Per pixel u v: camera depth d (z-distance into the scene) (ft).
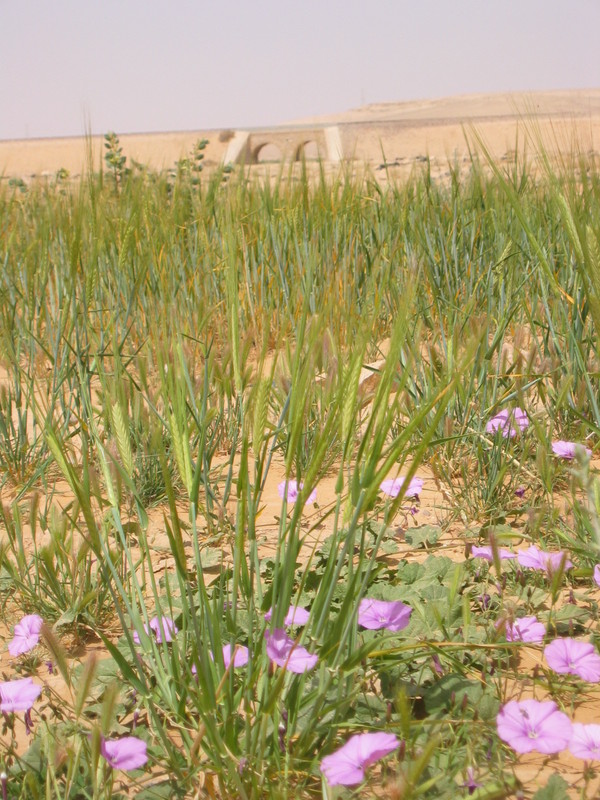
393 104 489.67
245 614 6.31
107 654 6.53
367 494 4.67
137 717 5.41
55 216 17.48
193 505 4.92
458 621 6.32
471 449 9.53
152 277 14.42
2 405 10.68
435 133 143.84
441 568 7.34
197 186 19.34
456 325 9.30
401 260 14.60
